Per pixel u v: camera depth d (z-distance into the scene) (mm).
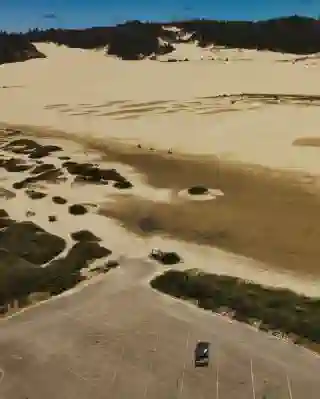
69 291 31547
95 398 22750
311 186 48000
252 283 32406
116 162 59812
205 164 56344
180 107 83875
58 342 26562
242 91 94188
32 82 111562
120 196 49000
